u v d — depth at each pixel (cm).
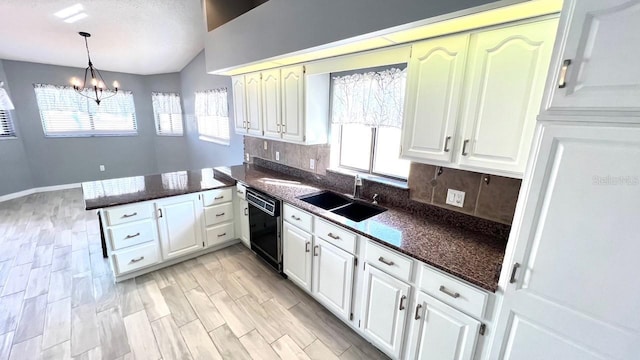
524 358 121
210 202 309
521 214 113
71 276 275
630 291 92
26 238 353
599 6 86
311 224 226
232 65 278
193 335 208
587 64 91
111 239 251
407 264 160
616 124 88
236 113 353
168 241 287
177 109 617
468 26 139
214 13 307
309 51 204
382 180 241
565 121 97
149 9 326
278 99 281
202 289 261
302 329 216
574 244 101
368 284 187
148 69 564
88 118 569
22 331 206
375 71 221
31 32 359
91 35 376
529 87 127
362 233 180
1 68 470
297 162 324
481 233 180
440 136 162
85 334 205
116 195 266
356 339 208
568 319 106
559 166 100
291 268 260
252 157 405
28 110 508
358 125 262
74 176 572
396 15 142
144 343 200
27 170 521
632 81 84
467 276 133
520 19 125
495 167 143
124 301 242
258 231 297
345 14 167
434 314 153
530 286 114
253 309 236
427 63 161
